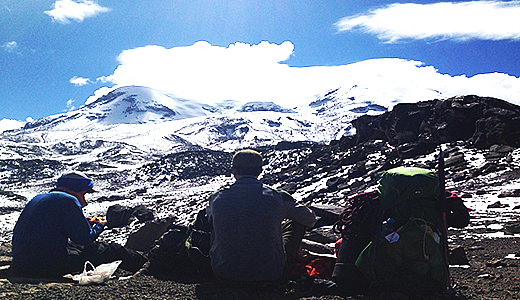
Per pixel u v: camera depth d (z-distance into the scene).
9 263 5.15
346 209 3.89
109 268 4.61
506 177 13.73
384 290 3.65
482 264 5.29
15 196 29.94
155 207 22.02
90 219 4.94
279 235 3.97
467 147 18.00
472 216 9.74
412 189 3.53
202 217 4.63
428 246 3.47
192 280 4.32
